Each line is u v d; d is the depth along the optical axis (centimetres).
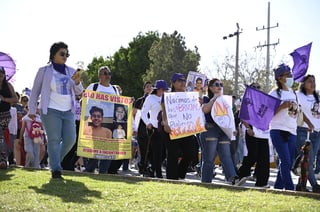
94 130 951
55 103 742
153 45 5575
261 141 925
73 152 1034
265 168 928
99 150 952
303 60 912
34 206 491
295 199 583
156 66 5428
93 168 993
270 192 647
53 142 735
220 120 835
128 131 980
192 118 892
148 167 1059
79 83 777
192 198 564
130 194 585
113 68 6109
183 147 909
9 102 910
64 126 758
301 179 766
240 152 1320
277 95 799
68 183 669
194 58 5456
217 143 852
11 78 1104
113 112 968
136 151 1530
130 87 5947
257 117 805
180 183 732
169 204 522
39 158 1206
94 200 539
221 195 596
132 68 5922
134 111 1248
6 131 1078
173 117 885
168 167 894
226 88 5066
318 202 565
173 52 5416
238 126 1294
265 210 501
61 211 471
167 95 895
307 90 871
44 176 746
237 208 510
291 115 779
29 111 748
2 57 1097
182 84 935
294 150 789
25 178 715
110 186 650
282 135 775
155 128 988
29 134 1162
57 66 761
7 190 591
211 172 838
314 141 859
